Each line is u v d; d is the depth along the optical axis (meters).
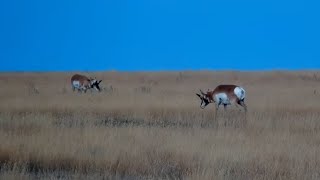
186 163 41.81
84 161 42.19
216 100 86.44
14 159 42.47
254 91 129.00
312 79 187.62
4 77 198.25
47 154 43.41
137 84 163.25
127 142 48.84
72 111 80.62
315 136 55.41
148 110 81.25
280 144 48.88
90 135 51.22
